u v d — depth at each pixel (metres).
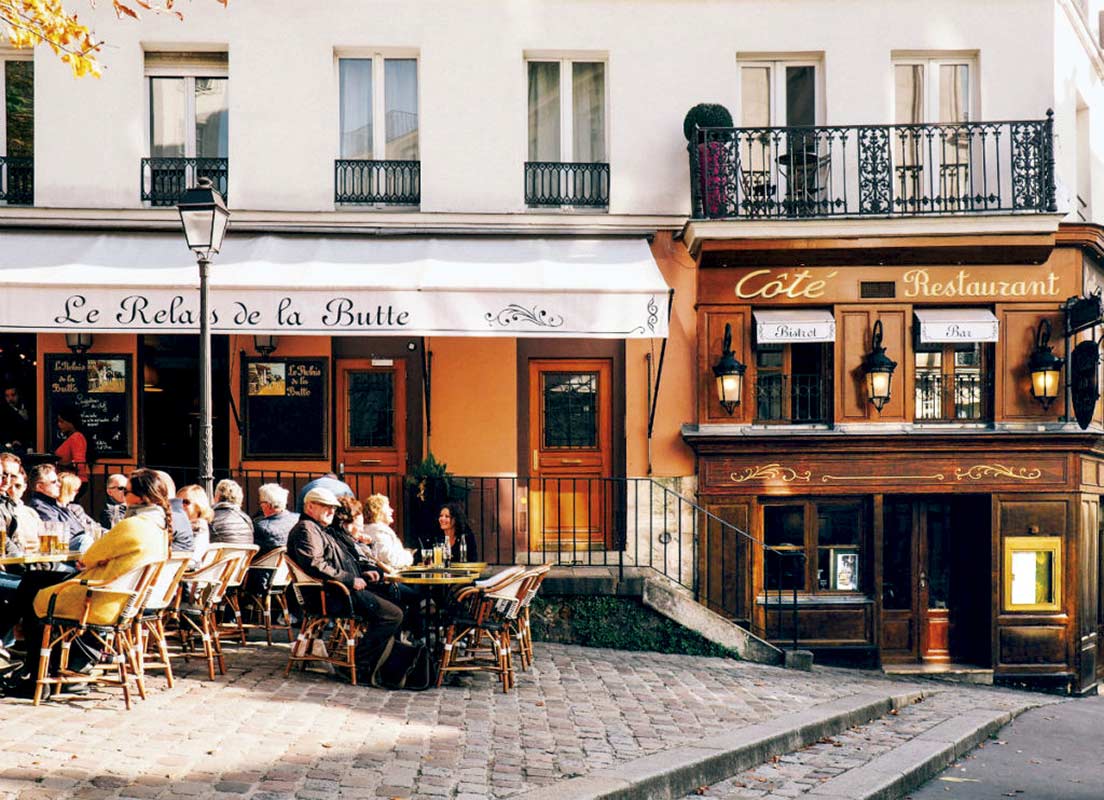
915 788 7.29
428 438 13.02
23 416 13.06
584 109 13.30
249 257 11.99
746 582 12.76
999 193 12.69
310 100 12.91
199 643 9.41
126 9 9.41
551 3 13.05
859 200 12.61
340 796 5.28
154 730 6.31
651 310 11.23
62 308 10.97
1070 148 13.82
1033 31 13.13
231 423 12.95
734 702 8.75
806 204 12.75
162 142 13.00
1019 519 12.86
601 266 11.95
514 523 12.11
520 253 12.34
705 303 12.82
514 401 13.07
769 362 13.02
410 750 6.28
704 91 13.09
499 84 13.04
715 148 12.51
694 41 13.09
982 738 9.23
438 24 13.02
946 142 13.17
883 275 12.80
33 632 7.11
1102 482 13.79
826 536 13.05
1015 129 12.57
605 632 11.43
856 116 13.05
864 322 12.84
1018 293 12.87
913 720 9.41
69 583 6.79
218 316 11.06
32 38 8.42
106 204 12.73
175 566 7.38
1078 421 12.68
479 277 11.45
